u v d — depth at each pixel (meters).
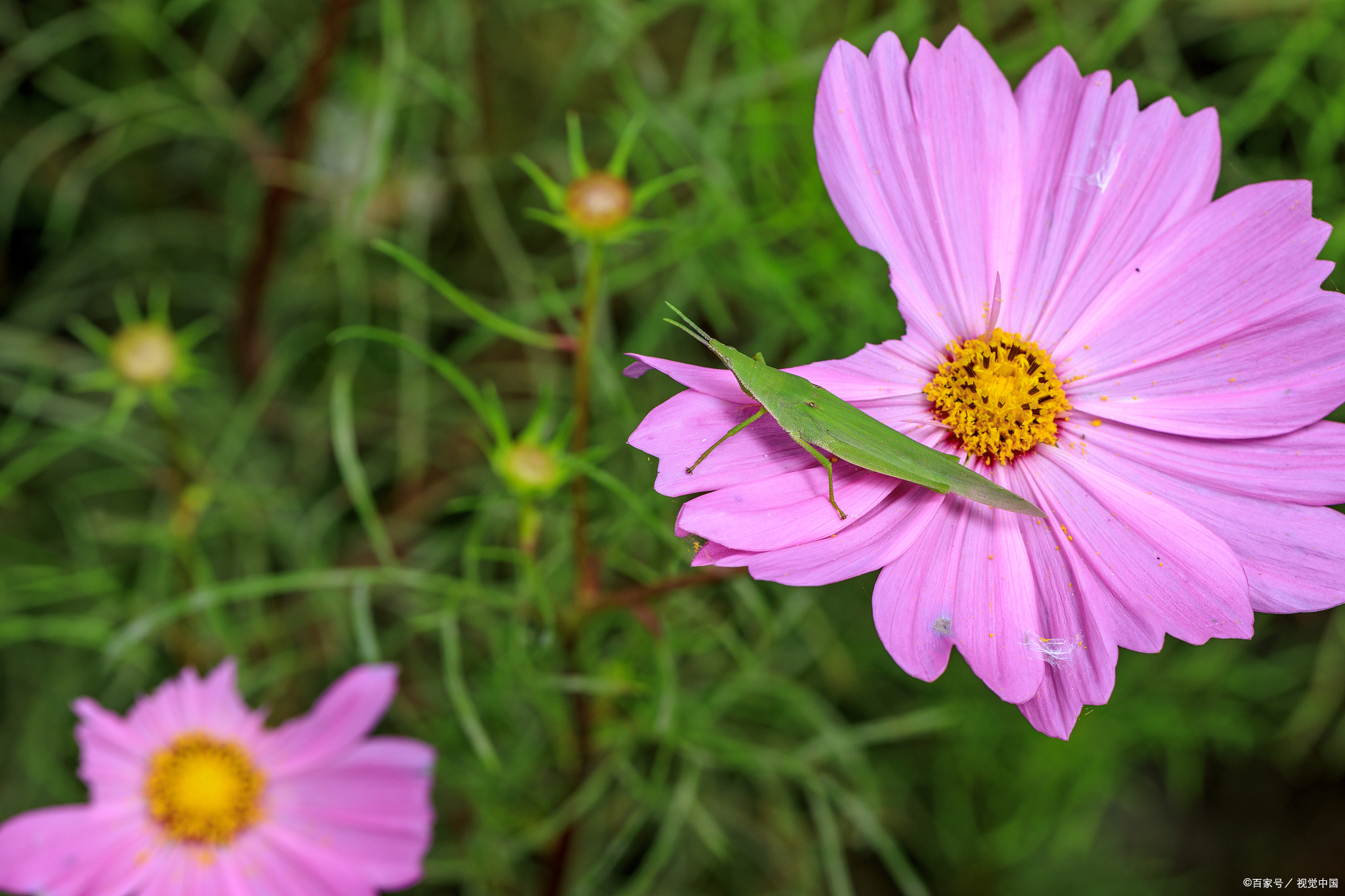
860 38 0.48
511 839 0.46
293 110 0.47
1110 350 0.38
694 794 0.45
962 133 0.37
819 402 0.36
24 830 0.42
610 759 0.45
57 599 0.48
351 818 0.43
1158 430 0.37
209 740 0.43
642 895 0.48
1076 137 0.37
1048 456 0.37
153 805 0.43
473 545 0.42
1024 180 0.37
